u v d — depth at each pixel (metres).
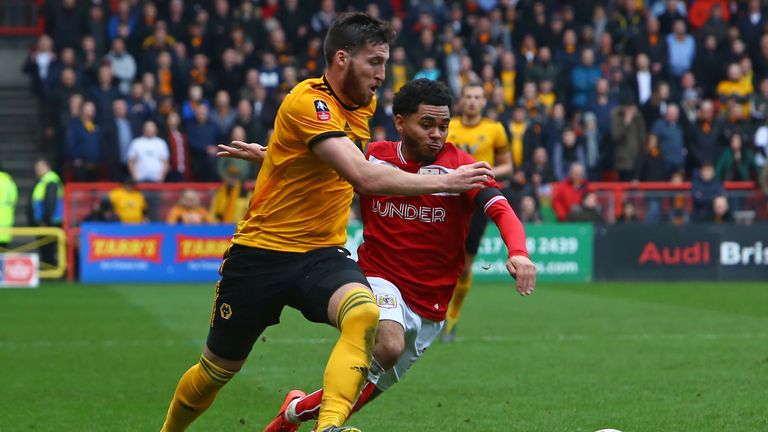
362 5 62.81
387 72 55.88
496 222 14.75
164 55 57.38
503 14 64.31
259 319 14.54
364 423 19.47
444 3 64.69
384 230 15.82
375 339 14.78
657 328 34.16
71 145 53.59
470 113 30.91
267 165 14.41
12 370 25.97
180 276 50.72
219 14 60.12
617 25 62.53
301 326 34.53
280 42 59.59
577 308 40.28
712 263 52.91
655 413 20.23
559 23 61.84
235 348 14.77
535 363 26.77
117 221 50.94
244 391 22.91
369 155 16.27
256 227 14.41
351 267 14.19
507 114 55.25
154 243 50.53
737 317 37.41
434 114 15.28
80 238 50.12
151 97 55.38
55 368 26.25
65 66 57.41
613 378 24.45
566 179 52.84
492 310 39.50
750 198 54.19
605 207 53.62
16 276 48.88
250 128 53.56
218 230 51.03
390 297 15.38
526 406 21.03
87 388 23.45
